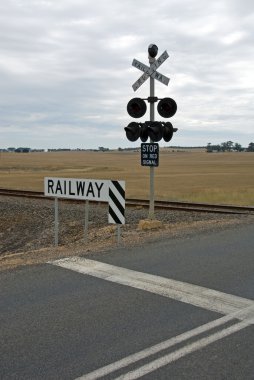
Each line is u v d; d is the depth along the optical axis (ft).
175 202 70.64
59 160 513.45
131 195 93.81
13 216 65.72
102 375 13.08
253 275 23.80
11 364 13.70
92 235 48.32
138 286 21.66
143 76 39.27
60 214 64.08
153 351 14.58
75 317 17.51
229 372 13.24
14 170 288.71
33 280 22.67
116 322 17.02
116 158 632.79
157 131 38.65
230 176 194.39
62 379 12.83
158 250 30.09
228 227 41.52
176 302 19.42
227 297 20.17
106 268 24.97
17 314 17.83
